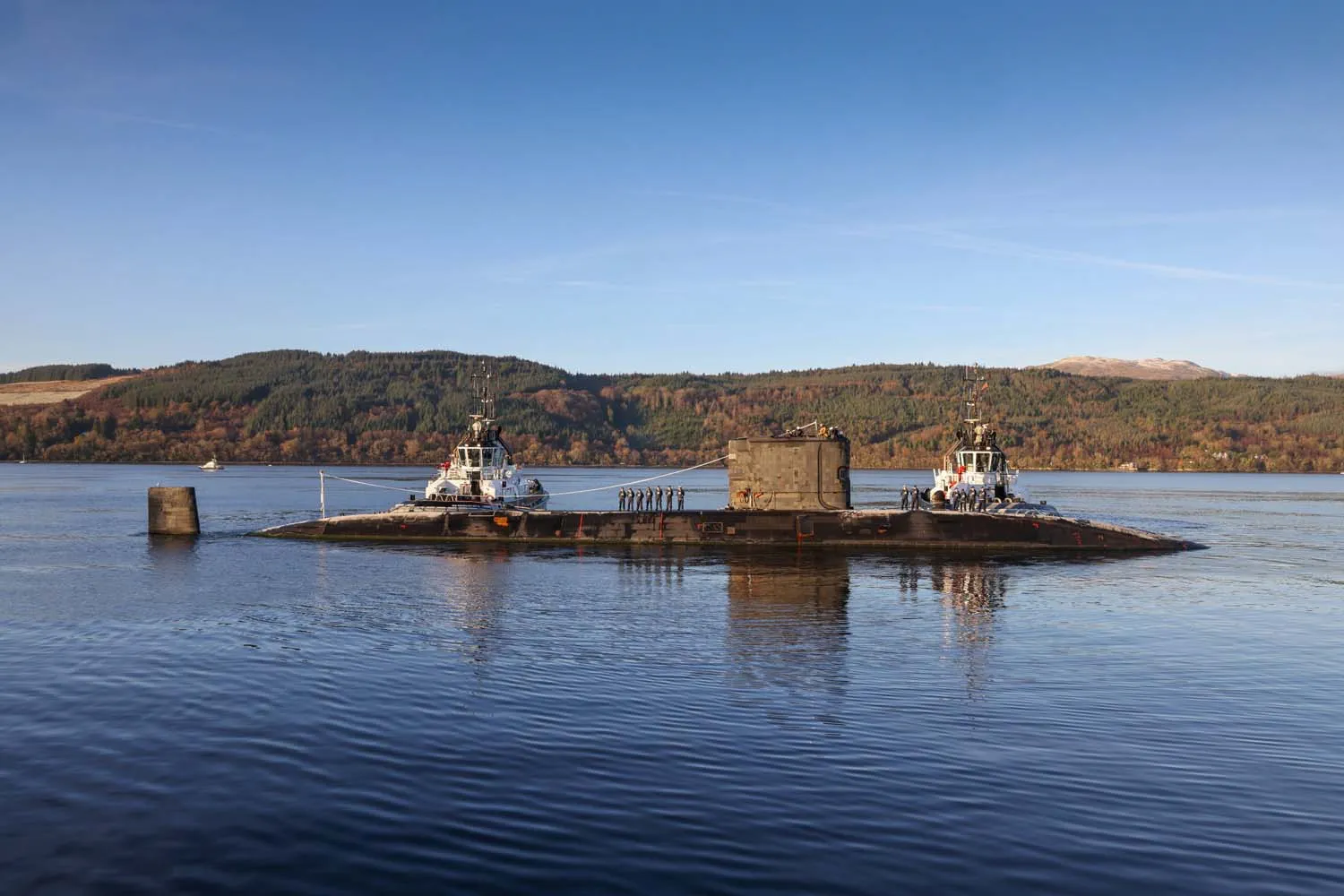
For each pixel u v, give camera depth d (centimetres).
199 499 13150
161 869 1466
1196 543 6334
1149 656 2973
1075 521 6078
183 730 2139
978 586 4525
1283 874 1448
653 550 5916
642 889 1395
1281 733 2142
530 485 7612
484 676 2644
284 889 1402
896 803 1708
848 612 3781
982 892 1385
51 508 10425
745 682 2578
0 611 3766
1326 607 4003
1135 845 1543
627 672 2691
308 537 6756
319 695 2430
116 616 3634
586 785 1789
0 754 1980
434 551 5959
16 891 1398
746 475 6094
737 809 1680
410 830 1597
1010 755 1967
